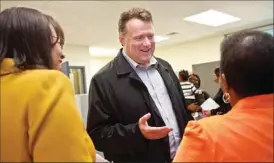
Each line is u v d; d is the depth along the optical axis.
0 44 0.68
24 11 0.71
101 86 1.30
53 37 0.75
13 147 0.59
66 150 0.58
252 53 0.64
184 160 0.66
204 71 7.14
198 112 2.72
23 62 0.67
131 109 1.26
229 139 0.63
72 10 3.95
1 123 0.60
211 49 7.15
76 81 6.56
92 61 8.68
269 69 0.64
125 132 1.16
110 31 5.42
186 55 7.79
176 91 1.44
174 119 1.34
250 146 0.61
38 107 0.60
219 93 2.49
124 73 1.31
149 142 1.21
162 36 6.53
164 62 1.56
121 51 1.43
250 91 0.66
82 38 5.86
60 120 0.59
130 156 1.23
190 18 5.04
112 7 3.96
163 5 4.11
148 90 1.32
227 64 0.67
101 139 1.22
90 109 1.29
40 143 0.57
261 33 0.67
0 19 0.69
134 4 3.92
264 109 0.64
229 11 4.77
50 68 0.73
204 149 0.64
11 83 0.63
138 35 1.33
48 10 3.86
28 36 0.68
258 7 4.64
